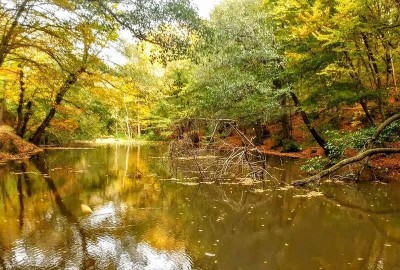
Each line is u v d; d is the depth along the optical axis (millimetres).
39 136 25531
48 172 15359
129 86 17391
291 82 20688
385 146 14898
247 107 20797
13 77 18719
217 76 21109
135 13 9461
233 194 11438
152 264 6109
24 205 9836
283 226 8258
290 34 18750
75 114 25625
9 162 18297
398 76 17922
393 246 7059
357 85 16391
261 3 23266
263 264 6156
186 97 31516
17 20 11016
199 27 10258
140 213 9242
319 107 18516
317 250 6844
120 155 23281
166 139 38906
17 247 6762
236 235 7652
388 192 11500
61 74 14352
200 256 6496
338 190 11812
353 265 6141
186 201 10523
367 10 13930
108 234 7594
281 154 21891
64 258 6281
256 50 19547
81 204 10039
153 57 11273
